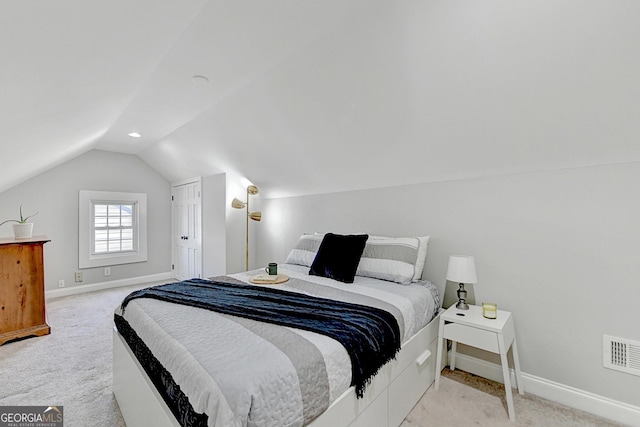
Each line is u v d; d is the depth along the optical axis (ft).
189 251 15.02
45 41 3.22
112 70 5.18
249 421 2.93
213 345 3.75
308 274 8.13
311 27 5.06
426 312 6.36
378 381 4.67
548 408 5.83
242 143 10.07
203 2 4.29
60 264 12.88
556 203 6.08
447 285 7.66
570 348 5.94
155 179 15.80
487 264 6.99
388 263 7.43
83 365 7.25
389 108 6.40
